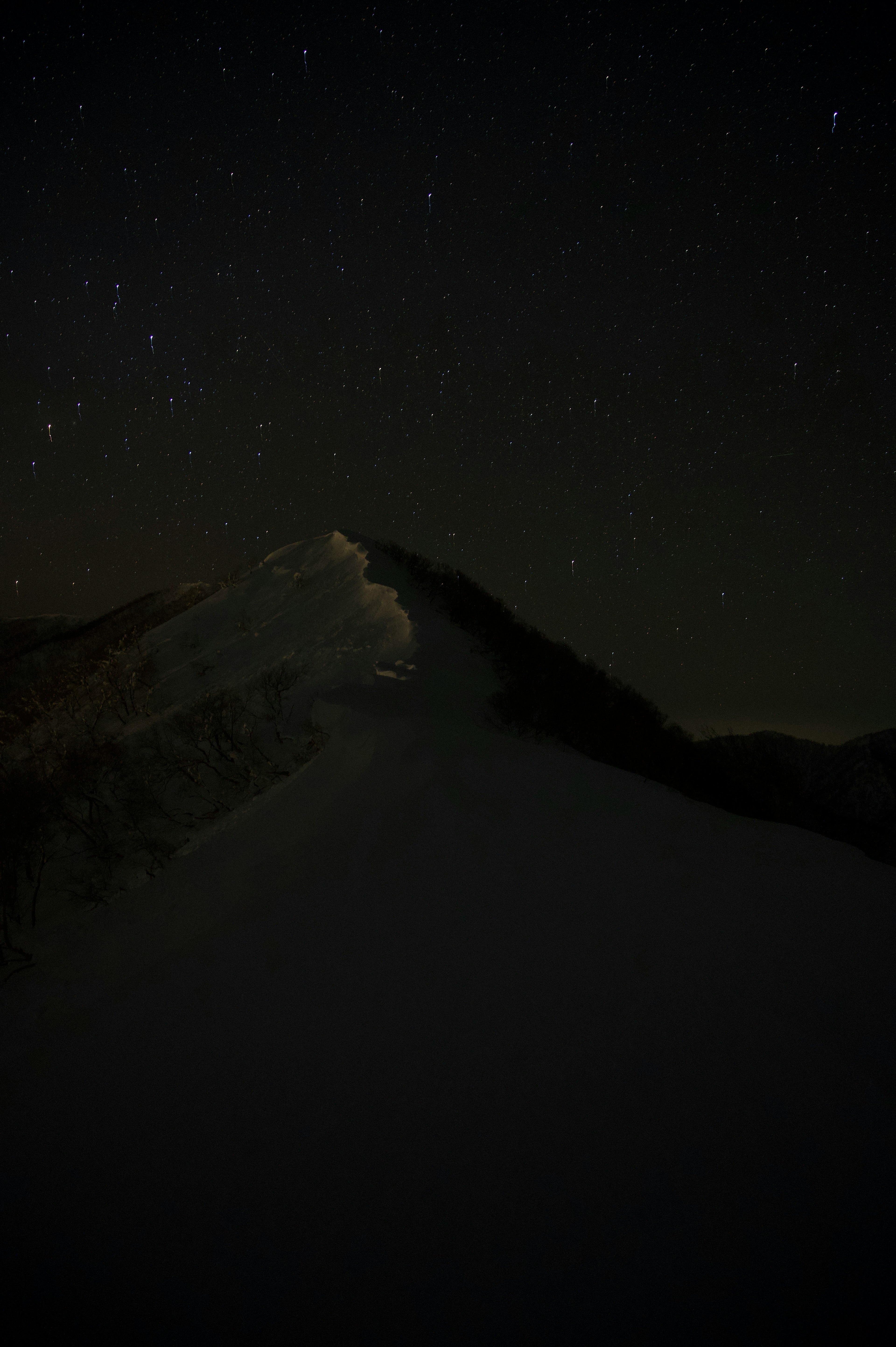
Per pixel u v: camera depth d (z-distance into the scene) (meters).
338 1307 1.63
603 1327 1.57
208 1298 1.68
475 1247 1.74
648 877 3.56
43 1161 2.07
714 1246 1.73
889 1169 1.93
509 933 3.01
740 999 2.65
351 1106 2.17
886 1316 1.58
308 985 2.74
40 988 3.12
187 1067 2.39
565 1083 2.21
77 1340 1.62
